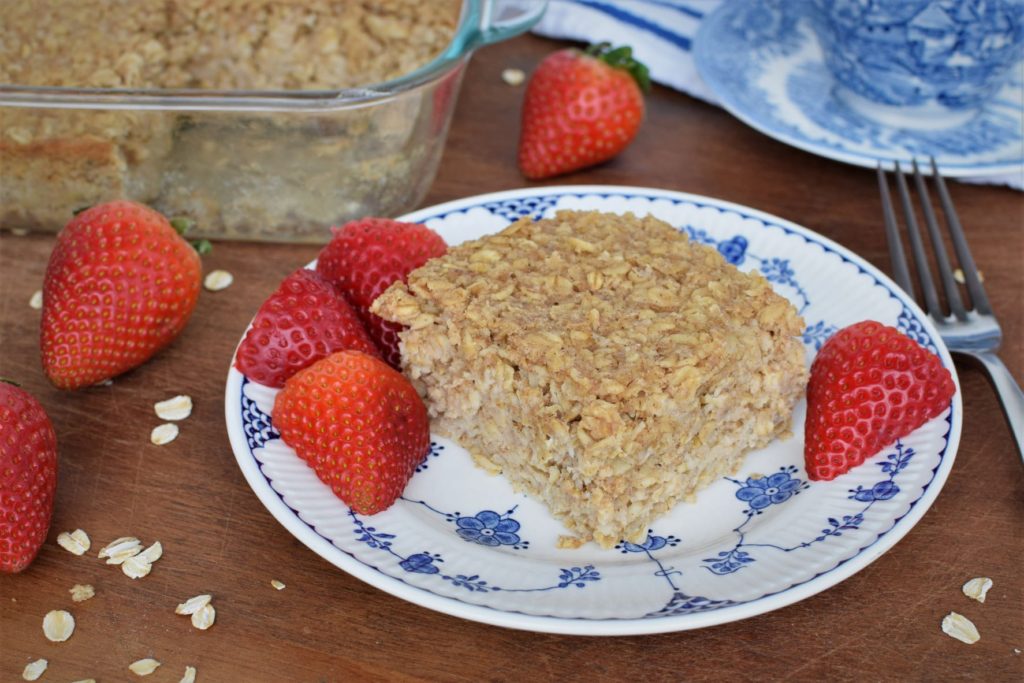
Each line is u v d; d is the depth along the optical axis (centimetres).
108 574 37
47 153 45
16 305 45
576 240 40
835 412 38
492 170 50
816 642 35
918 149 48
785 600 34
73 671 35
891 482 37
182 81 48
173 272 41
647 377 36
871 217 48
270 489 37
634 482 37
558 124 49
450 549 37
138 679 35
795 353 39
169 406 41
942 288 46
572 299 39
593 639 36
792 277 44
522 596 35
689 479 39
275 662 35
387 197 47
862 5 46
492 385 38
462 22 46
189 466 40
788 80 52
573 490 37
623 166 51
